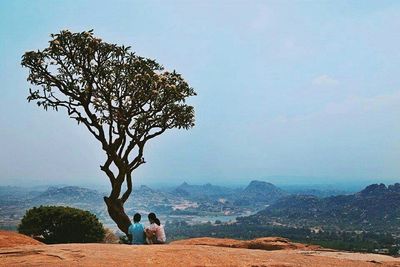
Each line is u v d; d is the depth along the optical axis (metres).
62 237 27.84
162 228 17.52
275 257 12.52
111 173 25.17
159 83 26.22
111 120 25.14
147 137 26.72
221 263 11.42
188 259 11.70
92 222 28.97
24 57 24.78
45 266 10.85
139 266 10.96
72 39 24.66
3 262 11.47
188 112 28.02
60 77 25.56
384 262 13.55
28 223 27.97
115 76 25.83
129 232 17.70
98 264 11.07
